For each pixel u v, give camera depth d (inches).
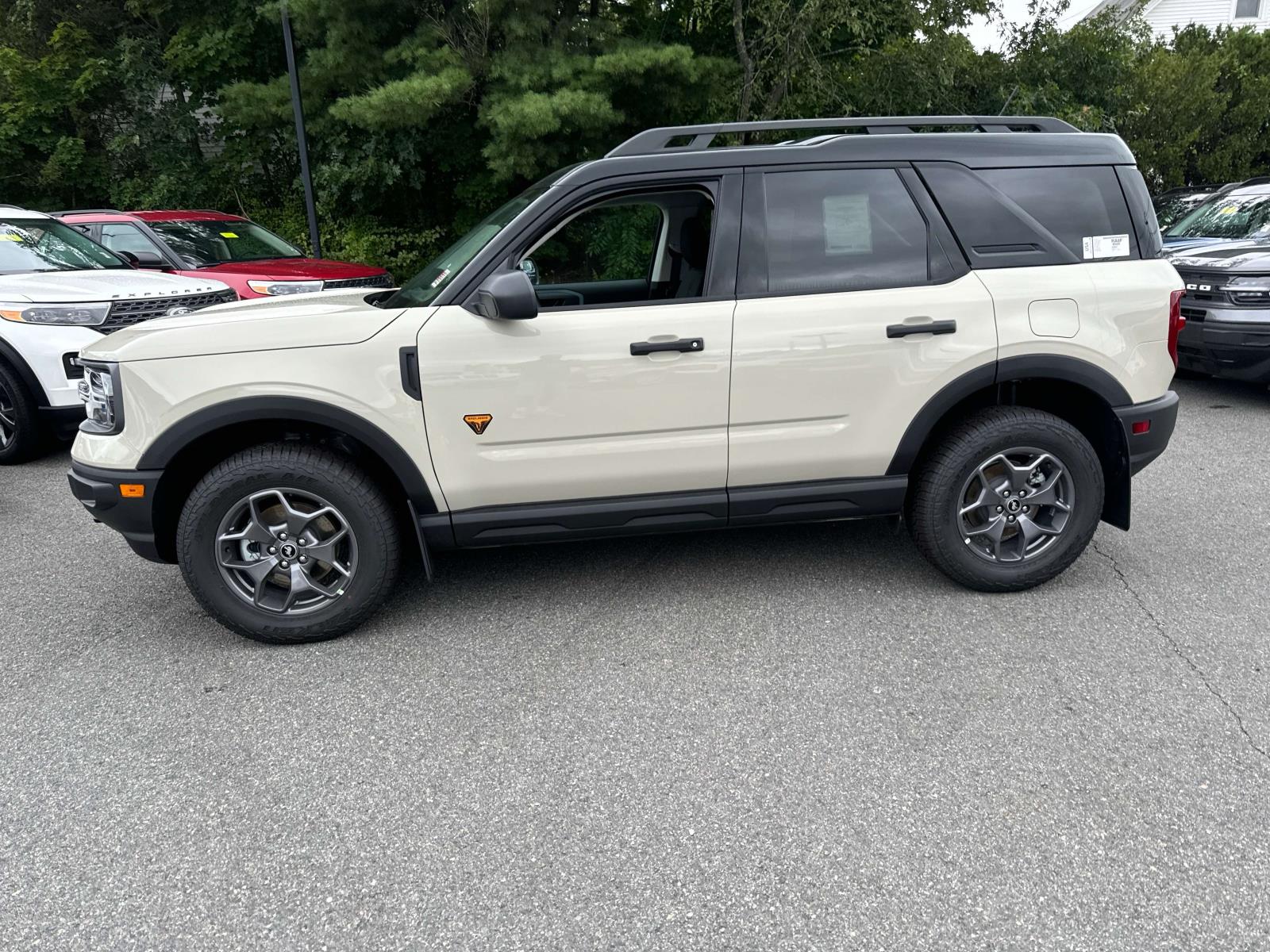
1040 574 143.6
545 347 127.6
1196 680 118.9
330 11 474.6
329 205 561.9
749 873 86.3
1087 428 147.9
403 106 455.2
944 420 144.3
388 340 126.1
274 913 83.0
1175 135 697.6
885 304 132.6
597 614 144.6
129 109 653.9
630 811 96.3
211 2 610.2
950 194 135.6
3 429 244.4
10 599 158.4
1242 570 154.1
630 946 78.1
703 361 130.2
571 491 134.7
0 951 79.3
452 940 79.4
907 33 524.7
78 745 111.8
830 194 133.8
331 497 129.8
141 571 170.4
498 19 473.7
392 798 99.7
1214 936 76.9
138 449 126.0
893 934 78.4
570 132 471.5
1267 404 278.8
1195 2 1007.0
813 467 137.9
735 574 158.6
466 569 164.7
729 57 532.4
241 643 139.2
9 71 619.5
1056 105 565.3
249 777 104.3
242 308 143.5
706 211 134.3
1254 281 250.8
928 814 93.9
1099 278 137.0
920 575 155.4
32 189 663.1
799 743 107.7
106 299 239.5
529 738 110.7
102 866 90.0
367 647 135.8
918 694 117.6
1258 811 92.7
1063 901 81.4
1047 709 113.0
